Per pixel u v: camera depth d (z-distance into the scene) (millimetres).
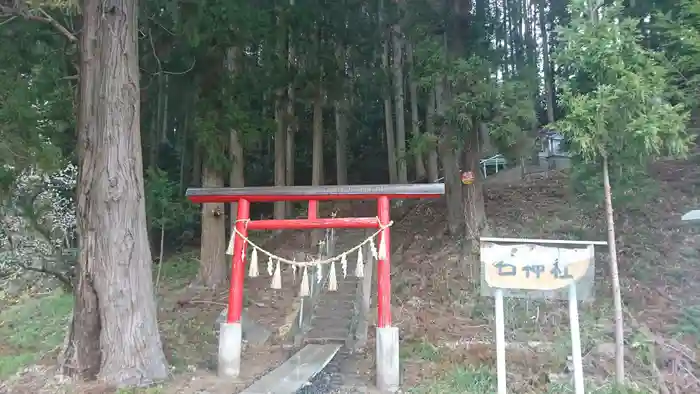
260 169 23500
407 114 24828
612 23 6535
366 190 7648
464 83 9898
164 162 20891
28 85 10023
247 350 9336
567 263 5867
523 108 9602
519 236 11641
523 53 20516
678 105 6543
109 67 7414
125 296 7125
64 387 6734
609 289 9008
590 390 6281
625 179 8453
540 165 19125
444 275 11242
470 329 8859
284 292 12523
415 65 11047
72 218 13148
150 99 15289
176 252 18453
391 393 6762
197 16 10945
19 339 10281
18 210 11633
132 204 7371
